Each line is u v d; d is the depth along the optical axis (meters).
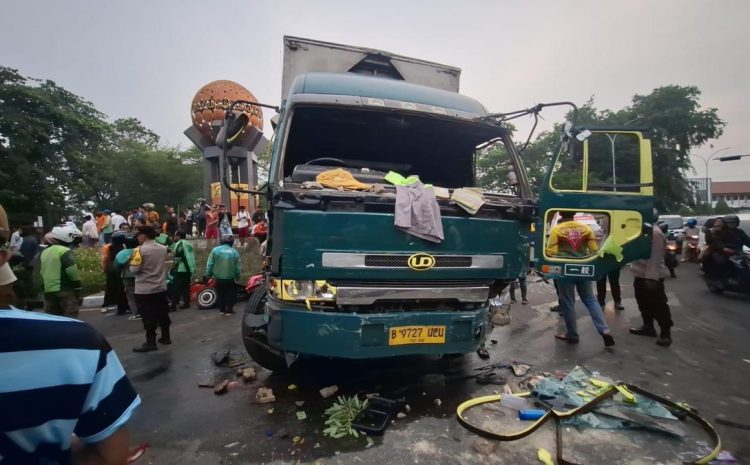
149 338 5.44
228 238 7.61
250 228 14.38
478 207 3.47
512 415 3.45
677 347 5.34
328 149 4.59
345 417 3.34
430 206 3.31
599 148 5.16
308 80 4.13
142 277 5.38
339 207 3.19
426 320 3.34
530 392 3.81
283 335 3.25
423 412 3.52
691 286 10.18
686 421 3.36
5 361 0.89
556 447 2.97
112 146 38.59
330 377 4.31
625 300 8.48
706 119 25.83
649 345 5.42
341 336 3.19
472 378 4.28
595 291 9.64
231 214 18.03
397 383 4.14
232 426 3.32
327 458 2.85
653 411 3.42
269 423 3.36
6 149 19.50
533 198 4.04
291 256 3.12
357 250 3.18
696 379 4.28
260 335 4.15
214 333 6.31
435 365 4.64
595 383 3.93
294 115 4.04
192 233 19.50
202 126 19.19
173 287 7.98
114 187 36.81
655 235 5.41
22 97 20.36
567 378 4.10
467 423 3.21
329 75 4.30
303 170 3.73
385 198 3.25
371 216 3.20
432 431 3.20
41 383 0.91
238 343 5.75
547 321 6.68
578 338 5.61
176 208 38.81
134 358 5.14
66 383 0.94
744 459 2.86
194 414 3.54
